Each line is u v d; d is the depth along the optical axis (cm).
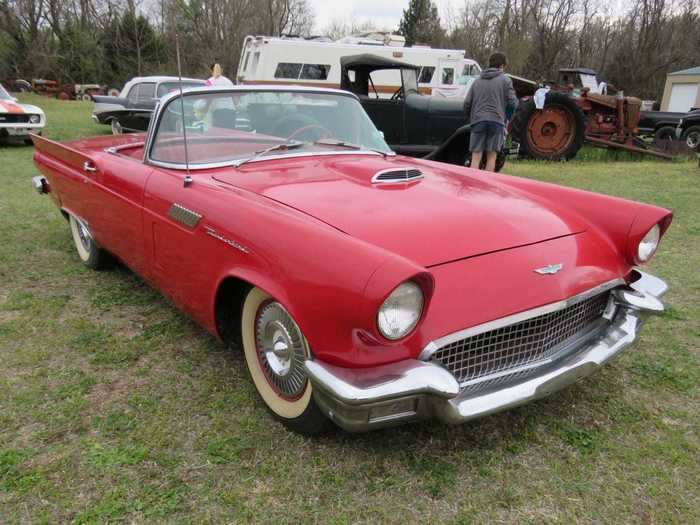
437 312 200
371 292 176
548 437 242
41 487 209
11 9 3491
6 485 209
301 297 198
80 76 3738
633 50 4153
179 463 222
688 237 530
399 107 980
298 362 225
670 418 256
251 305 245
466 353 212
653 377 288
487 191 288
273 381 244
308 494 208
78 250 450
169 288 301
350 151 345
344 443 235
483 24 4441
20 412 253
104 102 1335
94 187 368
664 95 3088
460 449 233
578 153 1272
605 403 266
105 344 317
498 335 217
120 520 195
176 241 277
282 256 208
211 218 249
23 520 194
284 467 221
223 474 217
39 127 1180
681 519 199
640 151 1255
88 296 384
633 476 219
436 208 249
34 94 3128
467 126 785
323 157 329
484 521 198
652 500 207
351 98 368
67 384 275
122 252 356
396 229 223
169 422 247
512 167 1048
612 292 261
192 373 288
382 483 214
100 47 3756
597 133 1343
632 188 793
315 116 350
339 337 190
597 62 4512
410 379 188
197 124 308
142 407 258
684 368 296
